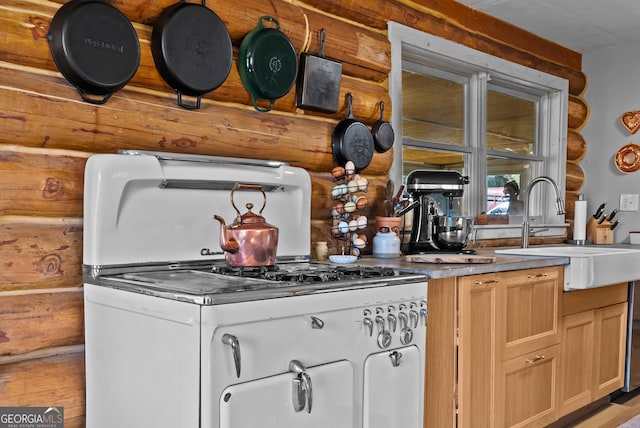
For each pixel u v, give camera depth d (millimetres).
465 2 3484
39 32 1790
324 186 2711
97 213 1841
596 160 4453
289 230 2395
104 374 1815
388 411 1966
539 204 4375
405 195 3334
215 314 1476
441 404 2281
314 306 1720
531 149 4328
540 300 2781
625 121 4270
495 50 3723
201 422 1482
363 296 1873
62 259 1884
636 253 3293
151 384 1637
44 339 1842
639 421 3141
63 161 1887
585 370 3141
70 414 1906
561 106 4305
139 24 2070
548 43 4227
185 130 2164
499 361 2521
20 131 1771
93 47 1849
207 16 2150
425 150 3492
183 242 2064
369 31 2943
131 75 1947
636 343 3529
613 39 4184
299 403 1636
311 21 2607
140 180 1906
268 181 2260
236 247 1961
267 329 1605
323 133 2688
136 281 1748
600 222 4215
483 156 3744
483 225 3682
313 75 2580
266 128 2439
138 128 2033
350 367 1824
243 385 1538
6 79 1742
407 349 2035
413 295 2057
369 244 2943
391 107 3039
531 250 3365
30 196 1803
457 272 2271
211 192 2133
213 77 2172
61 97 1847
